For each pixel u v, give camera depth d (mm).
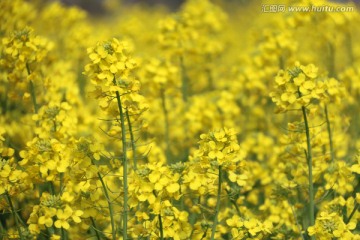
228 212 7559
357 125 11211
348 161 8484
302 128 7109
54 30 15438
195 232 6613
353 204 7062
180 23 11977
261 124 12148
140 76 10320
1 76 10219
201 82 14438
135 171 6141
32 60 7922
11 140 9664
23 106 10320
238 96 12102
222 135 6184
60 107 7727
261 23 17719
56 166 6332
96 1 33938
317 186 8648
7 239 7160
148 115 11055
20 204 8188
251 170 8922
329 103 8555
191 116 10766
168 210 6152
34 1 15109
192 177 6344
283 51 11719
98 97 6250
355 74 10812
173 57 12344
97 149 6309
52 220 6125
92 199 6512
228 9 26406
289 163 8070
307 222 7828
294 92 6605
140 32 17078
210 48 13883
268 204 7883
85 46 13094
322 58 13633
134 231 6137
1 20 10828
